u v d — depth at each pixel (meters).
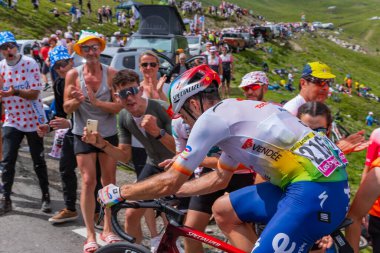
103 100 4.32
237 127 2.55
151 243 4.16
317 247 2.91
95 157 4.22
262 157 2.53
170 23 16.45
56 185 6.00
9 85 4.91
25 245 4.21
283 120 2.56
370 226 3.47
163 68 10.80
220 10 69.38
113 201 2.62
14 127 4.91
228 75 16.78
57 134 5.61
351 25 148.38
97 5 55.25
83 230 4.62
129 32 43.31
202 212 3.45
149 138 3.74
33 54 19.08
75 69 4.34
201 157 2.53
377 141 3.37
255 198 2.65
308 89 3.79
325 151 2.53
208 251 4.25
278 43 53.56
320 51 64.44
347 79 46.53
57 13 38.50
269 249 2.41
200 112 2.81
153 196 2.56
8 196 4.91
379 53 101.88
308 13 173.75
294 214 2.42
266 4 178.12
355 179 13.68
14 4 35.53
